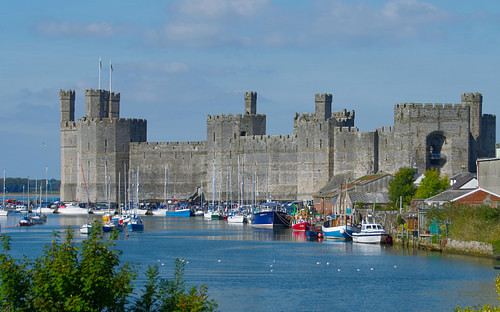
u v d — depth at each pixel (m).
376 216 191.88
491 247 148.75
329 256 159.38
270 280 133.75
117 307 77.44
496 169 177.50
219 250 174.50
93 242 78.19
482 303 115.44
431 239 163.50
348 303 116.62
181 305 79.56
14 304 74.69
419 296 119.94
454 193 188.25
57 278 74.50
